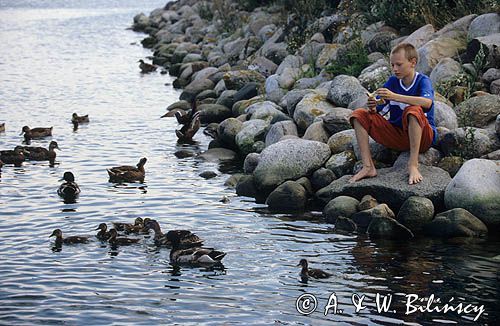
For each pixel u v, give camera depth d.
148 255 11.57
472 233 12.30
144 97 24.77
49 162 16.92
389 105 13.69
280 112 18.06
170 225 12.80
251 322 9.45
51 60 32.38
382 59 18.89
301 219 13.14
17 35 40.72
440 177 13.23
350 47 20.38
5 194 14.51
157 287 10.43
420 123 13.15
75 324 9.42
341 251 11.66
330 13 25.25
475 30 18.11
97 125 20.58
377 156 14.30
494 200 12.53
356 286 10.40
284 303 9.94
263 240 12.11
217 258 11.22
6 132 19.77
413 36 19.16
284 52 24.02
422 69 17.64
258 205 13.92
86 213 13.43
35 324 9.42
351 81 16.95
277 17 29.55
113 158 17.25
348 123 15.48
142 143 18.67
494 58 16.62
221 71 25.02
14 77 27.97
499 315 9.56
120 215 13.32
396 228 12.24
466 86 16.33
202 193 14.62
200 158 17.23
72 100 24.02
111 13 53.84
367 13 22.34
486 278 10.62
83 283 10.54
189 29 36.81
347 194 13.54
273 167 14.63
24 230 12.55
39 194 14.53
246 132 17.47
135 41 39.50
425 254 11.53
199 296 10.16
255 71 23.14
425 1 20.47
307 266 10.78
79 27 45.09
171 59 31.84
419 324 9.37
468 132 14.00
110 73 29.45
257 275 10.80
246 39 28.56
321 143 14.94
